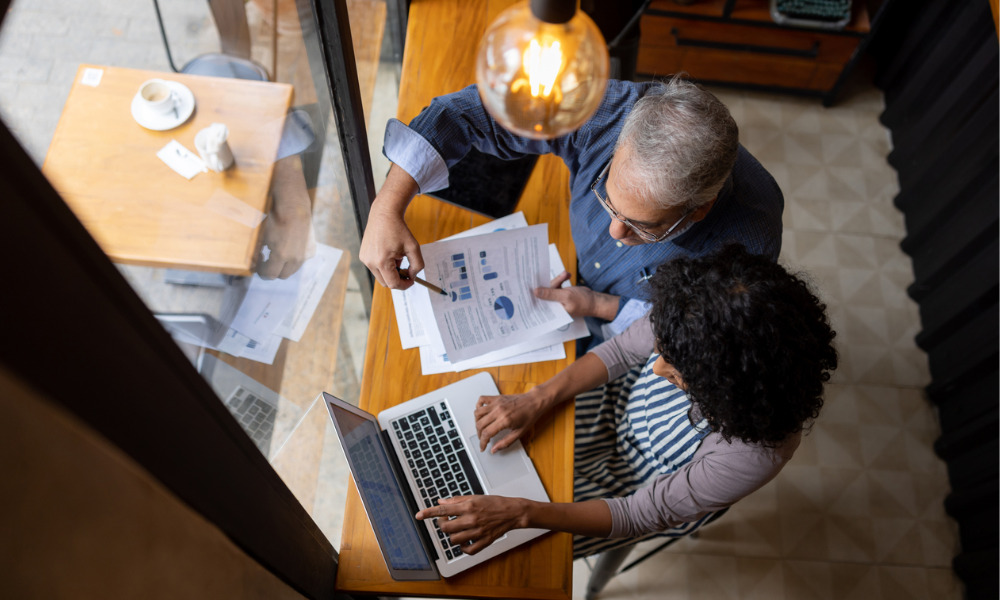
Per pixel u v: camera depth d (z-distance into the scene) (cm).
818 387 102
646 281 149
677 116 112
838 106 297
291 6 130
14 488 37
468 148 150
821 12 252
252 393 133
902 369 252
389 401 143
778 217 143
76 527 43
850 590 220
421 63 181
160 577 54
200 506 60
